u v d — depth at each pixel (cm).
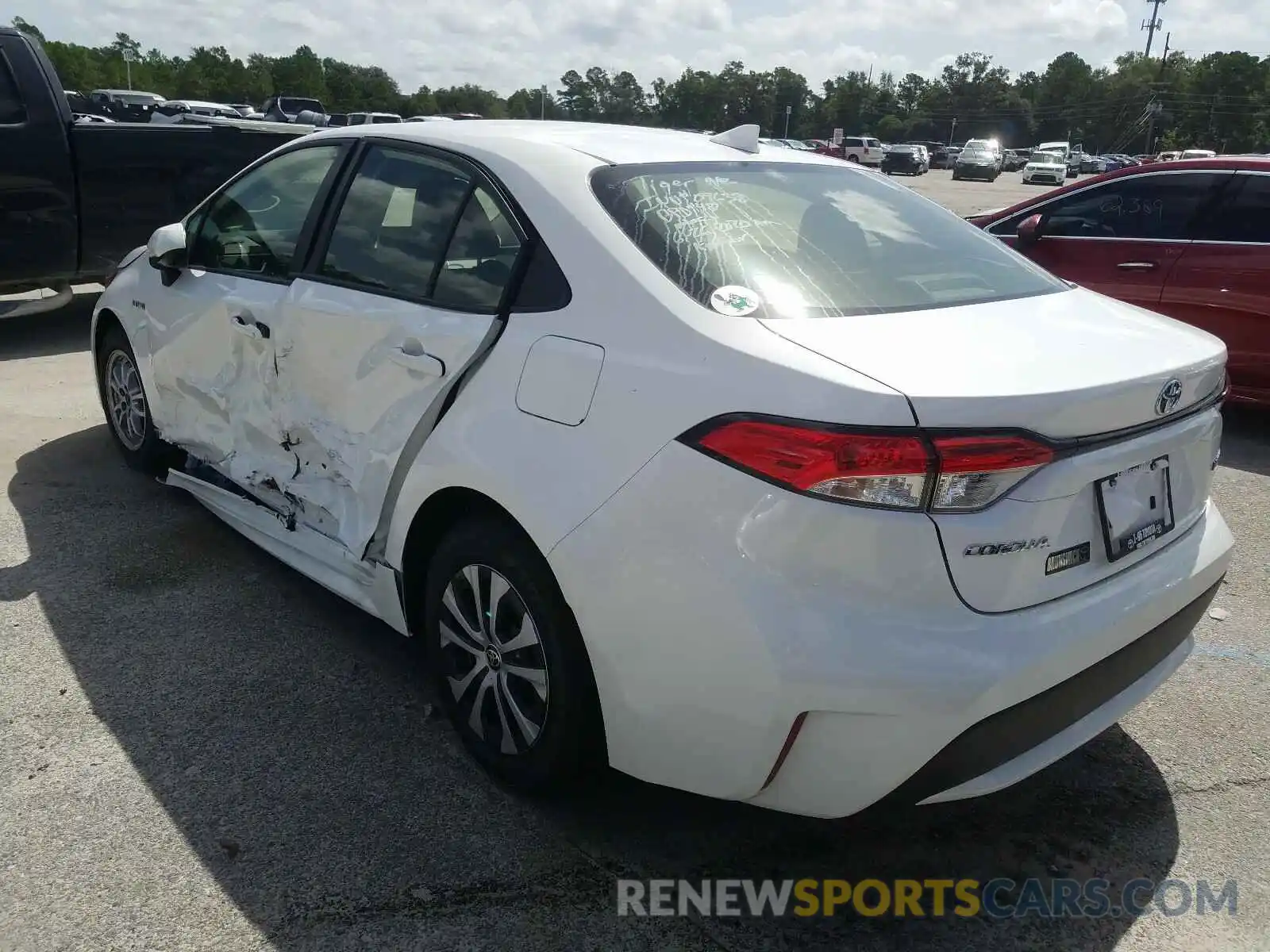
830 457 194
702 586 207
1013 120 13050
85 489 466
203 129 784
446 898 235
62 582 379
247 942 220
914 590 197
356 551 303
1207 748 304
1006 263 302
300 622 358
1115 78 13175
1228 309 598
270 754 285
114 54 11894
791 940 228
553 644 241
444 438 261
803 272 250
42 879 235
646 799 272
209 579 386
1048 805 277
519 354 248
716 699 209
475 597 264
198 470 422
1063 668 210
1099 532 223
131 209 758
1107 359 226
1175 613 244
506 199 271
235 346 360
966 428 195
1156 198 632
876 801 206
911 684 194
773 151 328
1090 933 233
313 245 332
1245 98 11588
